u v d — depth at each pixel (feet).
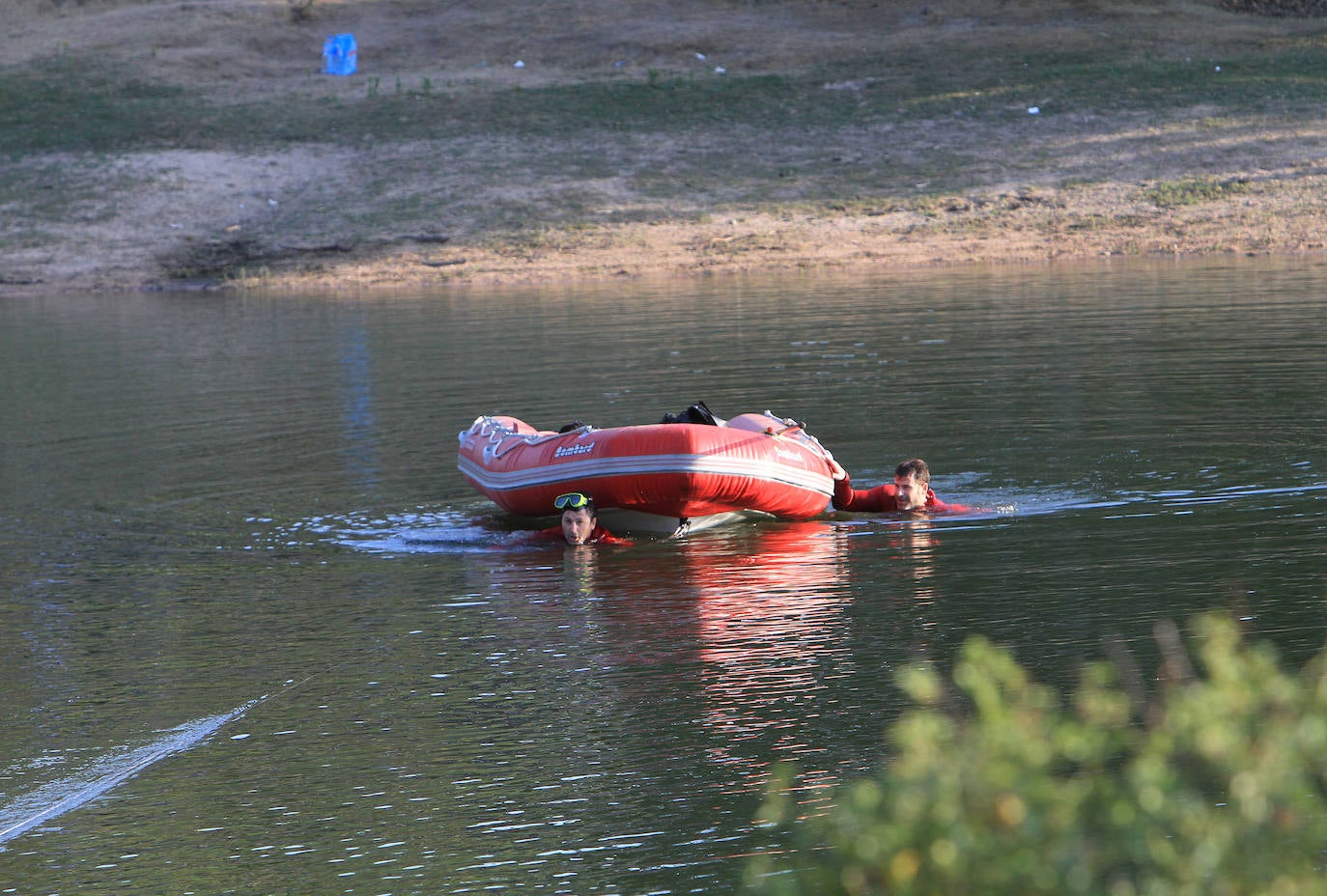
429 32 381.40
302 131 312.71
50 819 43.50
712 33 362.33
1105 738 23.15
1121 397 107.86
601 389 123.03
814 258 235.20
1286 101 288.71
